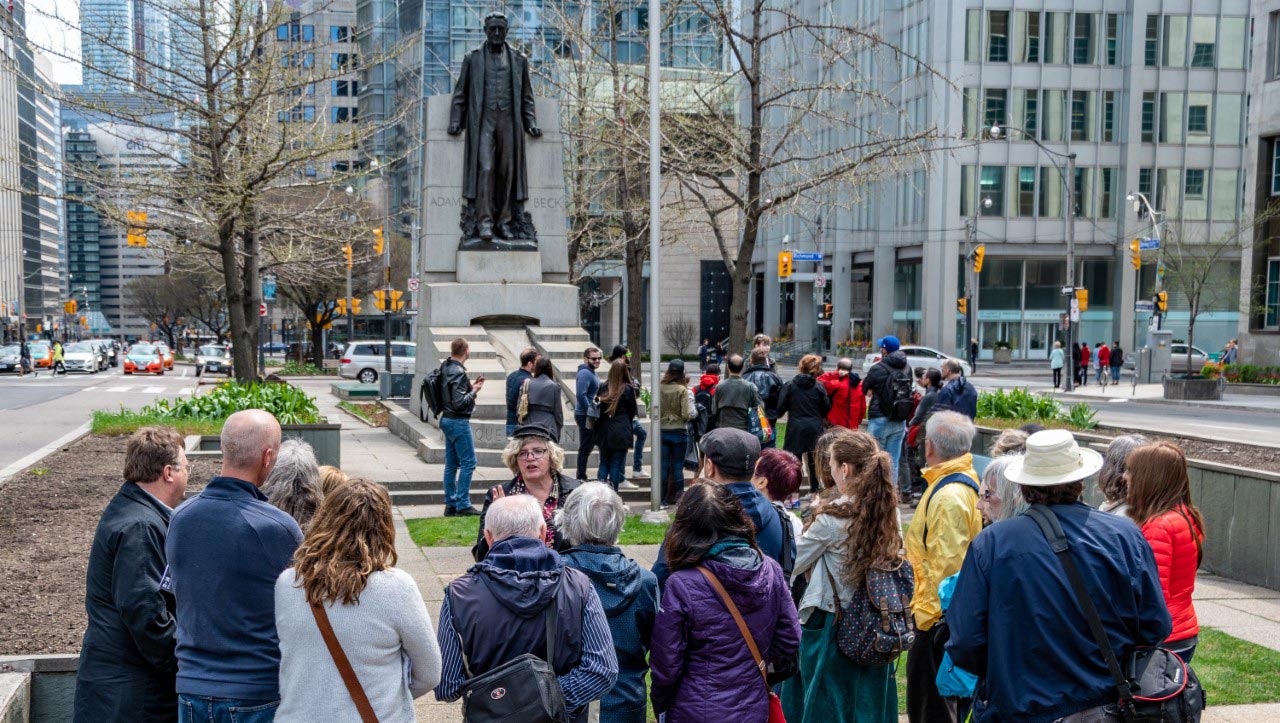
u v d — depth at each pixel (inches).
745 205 655.1
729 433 200.1
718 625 161.3
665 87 936.3
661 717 169.2
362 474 538.0
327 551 140.8
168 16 701.3
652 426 470.9
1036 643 140.9
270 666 153.9
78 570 293.4
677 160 691.4
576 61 923.4
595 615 157.6
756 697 162.7
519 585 151.5
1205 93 2148.1
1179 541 189.9
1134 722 137.3
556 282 767.1
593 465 588.1
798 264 2677.2
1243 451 542.3
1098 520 148.2
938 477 219.0
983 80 2075.5
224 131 716.7
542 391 456.4
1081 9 2107.5
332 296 1925.4
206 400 627.8
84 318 5615.2
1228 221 2164.1
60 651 219.6
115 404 1086.4
